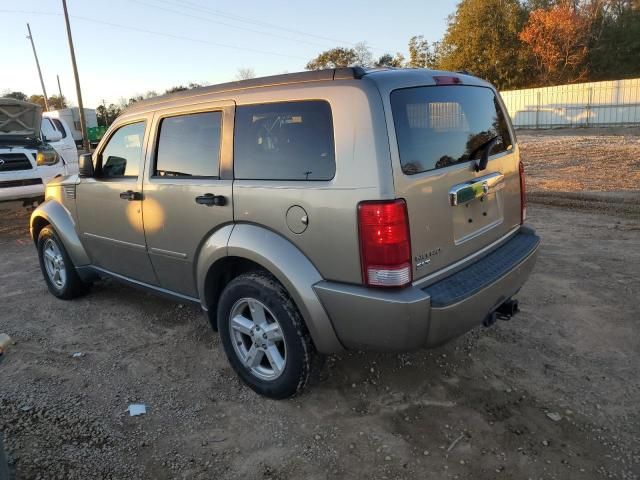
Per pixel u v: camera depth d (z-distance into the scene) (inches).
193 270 144.9
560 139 776.3
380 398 132.0
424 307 106.8
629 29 1422.2
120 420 126.2
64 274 201.6
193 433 121.2
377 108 106.3
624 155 560.7
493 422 121.0
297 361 122.5
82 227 185.3
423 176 111.3
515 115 1112.8
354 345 115.5
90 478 107.2
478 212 130.6
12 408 131.3
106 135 171.8
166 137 149.1
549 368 142.6
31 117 339.0
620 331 161.3
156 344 165.6
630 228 277.4
